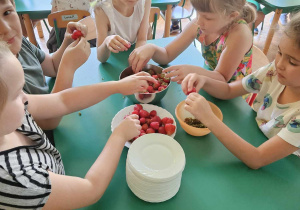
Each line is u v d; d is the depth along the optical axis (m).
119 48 1.10
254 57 1.50
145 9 1.48
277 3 2.13
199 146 0.81
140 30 1.50
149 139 0.70
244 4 1.07
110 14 1.34
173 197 0.66
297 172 0.74
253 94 1.32
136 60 1.06
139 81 0.90
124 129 0.75
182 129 0.86
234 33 1.10
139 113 0.85
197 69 1.05
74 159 0.75
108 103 0.95
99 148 0.79
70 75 0.93
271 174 0.73
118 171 0.72
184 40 1.24
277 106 0.87
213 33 1.15
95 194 0.61
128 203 0.65
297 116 0.76
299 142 0.73
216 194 0.67
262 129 0.87
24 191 0.47
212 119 0.78
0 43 0.45
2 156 0.48
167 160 0.66
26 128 0.59
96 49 1.28
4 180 0.45
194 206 0.65
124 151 0.78
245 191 0.69
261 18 2.56
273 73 0.93
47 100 0.78
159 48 1.18
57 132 0.83
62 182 0.55
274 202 0.66
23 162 0.50
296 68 0.70
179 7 2.74
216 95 1.00
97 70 1.13
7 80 0.41
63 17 1.65
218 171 0.73
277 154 0.74
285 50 0.69
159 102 0.97
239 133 0.87
